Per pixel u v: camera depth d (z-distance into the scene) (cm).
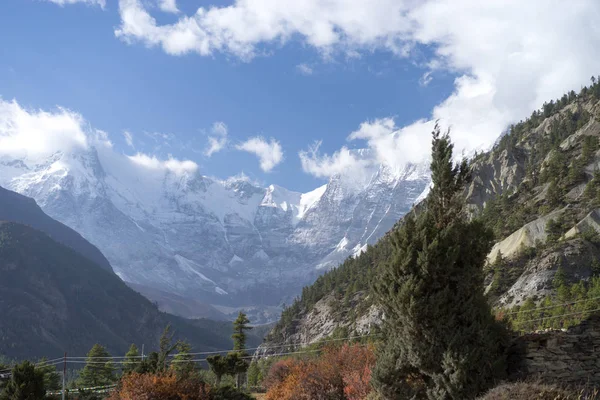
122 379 3881
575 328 2052
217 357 5309
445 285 2092
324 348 3722
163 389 3522
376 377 2155
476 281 2117
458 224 2209
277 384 3838
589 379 1928
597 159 13488
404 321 2088
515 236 11531
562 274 8725
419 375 2114
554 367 1958
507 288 9550
